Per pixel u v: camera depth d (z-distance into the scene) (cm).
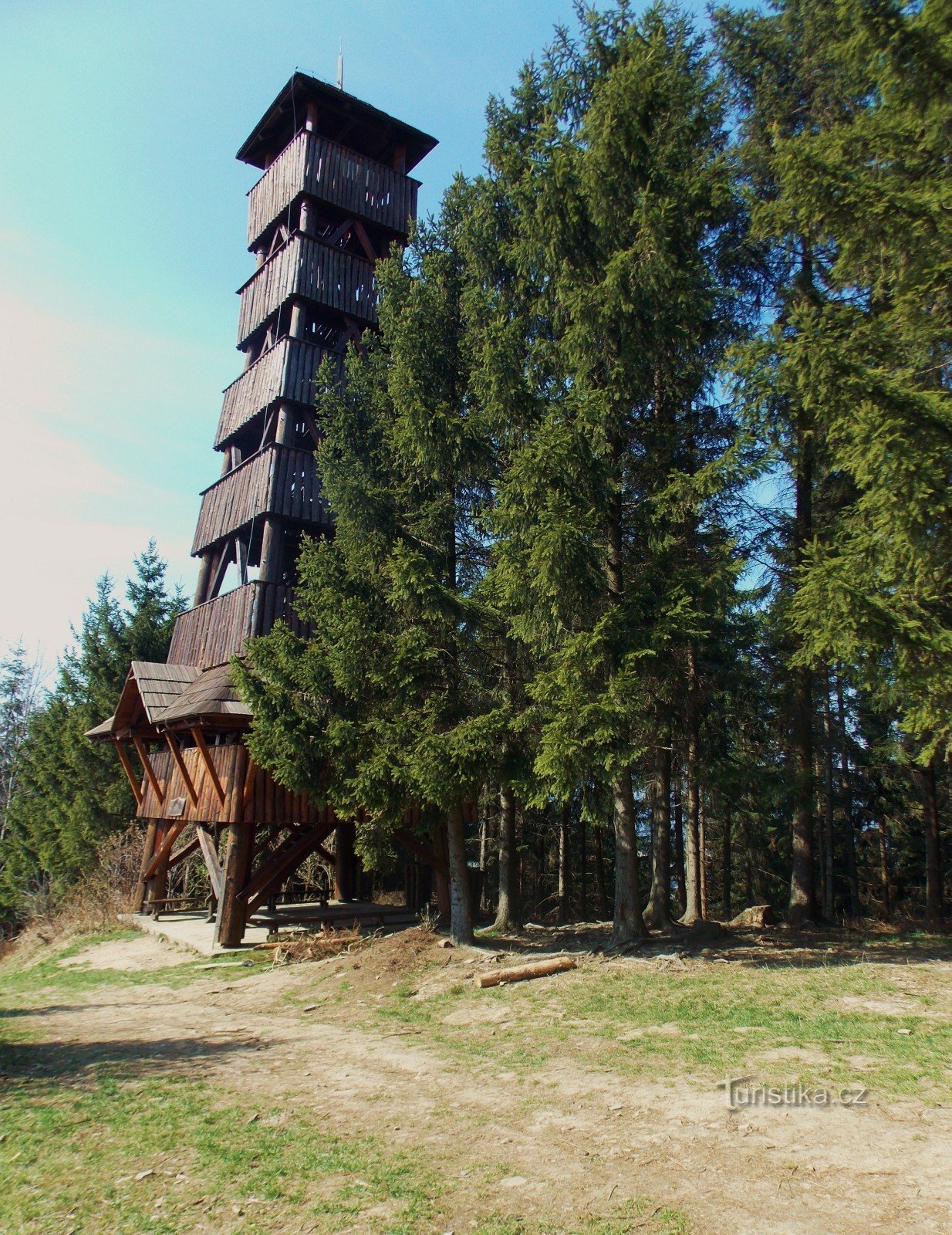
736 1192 455
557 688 1098
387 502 1391
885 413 780
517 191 1262
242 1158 576
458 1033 896
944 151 915
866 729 2094
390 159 2920
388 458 1530
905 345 930
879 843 2747
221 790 1692
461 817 1402
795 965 1059
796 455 1323
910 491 768
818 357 817
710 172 1208
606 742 1052
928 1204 417
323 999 1131
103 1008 1198
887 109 898
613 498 1222
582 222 1212
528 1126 590
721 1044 734
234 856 1645
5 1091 767
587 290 1125
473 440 1277
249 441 2562
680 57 1238
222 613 2148
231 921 1616
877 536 845
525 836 2898
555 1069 720
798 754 1508
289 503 2144
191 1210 506
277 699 1305
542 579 1059
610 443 1216
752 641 1552
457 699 1291
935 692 816
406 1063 790
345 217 2612
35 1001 1322
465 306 1325
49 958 1862
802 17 1409
